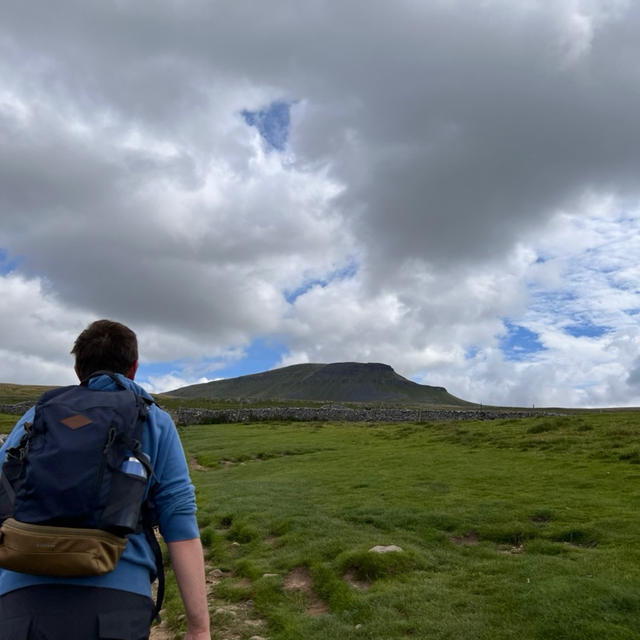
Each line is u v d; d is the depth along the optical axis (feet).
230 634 29.94
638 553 36.17
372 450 104.88
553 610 27.78
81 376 12.23
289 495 63.10
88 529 9.34
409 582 34.45
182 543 10.81
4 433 150.61
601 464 73.72
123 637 9.41
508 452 89.97
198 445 128.77
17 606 9.50
